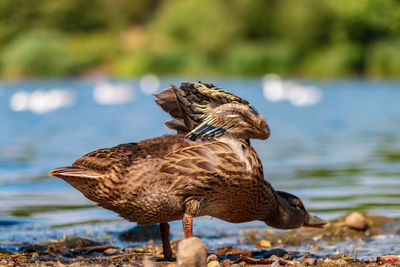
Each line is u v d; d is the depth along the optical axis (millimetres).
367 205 10156
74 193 11391
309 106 33781
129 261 6555
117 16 108375
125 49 91312
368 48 78875
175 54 81750
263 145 17797
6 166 13969
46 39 83750
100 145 17344
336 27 81500
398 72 73875
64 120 26156
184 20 91375
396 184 11859
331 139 19203
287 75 76188
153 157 6062
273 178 12508
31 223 9133
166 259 6840
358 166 13969
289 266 6172
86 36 103062
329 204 10219
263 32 86062
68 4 102312
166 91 6695
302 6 82312
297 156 15578
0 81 68250
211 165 5977
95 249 7570
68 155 15477
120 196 6039
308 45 82125
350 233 8617
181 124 6812
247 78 69312
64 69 79500
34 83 63062
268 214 6797
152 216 6203
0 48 95812
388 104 33750
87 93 47750
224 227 9273
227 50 85125
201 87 6250
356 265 6395
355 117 27094
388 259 6684
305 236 8570
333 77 71062
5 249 7539
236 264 6234
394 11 79312
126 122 24797
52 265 6137
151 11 112875
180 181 5969
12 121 25953
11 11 100688
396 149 16797
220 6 87938
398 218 9297
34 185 12000
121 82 65188
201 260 5156
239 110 6184
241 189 6172
